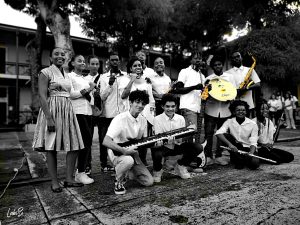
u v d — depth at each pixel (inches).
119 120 110.6
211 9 573.3
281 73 469.1
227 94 149.9
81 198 101.0
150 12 471.2
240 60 173.2
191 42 721.6
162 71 169.8
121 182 106.5
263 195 96.3
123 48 554.3
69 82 115.8
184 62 780.0
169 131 121.6
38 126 109.4
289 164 150.7
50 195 106.0
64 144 109.4
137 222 77.2
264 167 145.6
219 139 162.2
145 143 110.8
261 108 159.5
